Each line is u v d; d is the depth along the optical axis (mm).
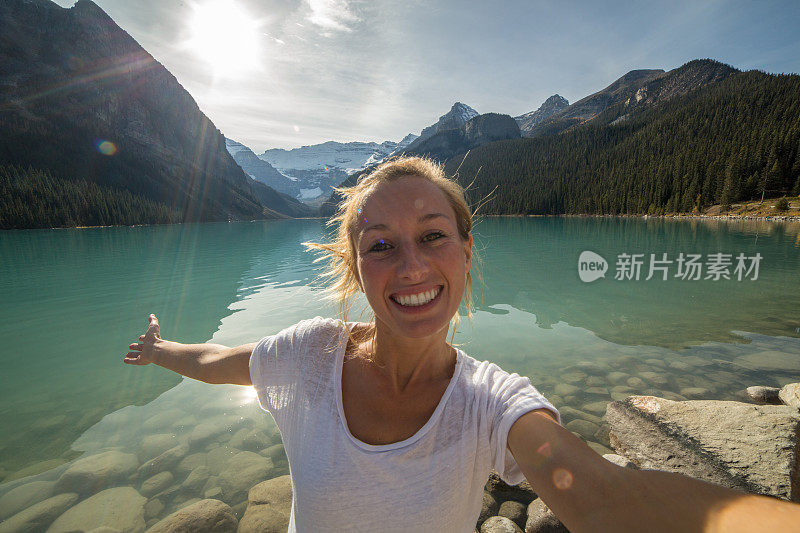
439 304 832
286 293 10078
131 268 15898
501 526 2416
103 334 6930
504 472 816
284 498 2605
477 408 827
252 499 2617
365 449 795
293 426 896
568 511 645
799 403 3797
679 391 4363
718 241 25141
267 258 18797
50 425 3727
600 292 9883
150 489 2795
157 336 1428
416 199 835
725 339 6137
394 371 859
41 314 8539
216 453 3203
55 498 2703
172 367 1274
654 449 3227
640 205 89250
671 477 624
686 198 78062
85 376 4953
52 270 15633
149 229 62094
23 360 5645
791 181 71000
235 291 10625
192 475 2930
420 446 790
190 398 4207
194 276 13516
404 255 810
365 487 782
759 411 3436
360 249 869
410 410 838
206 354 1224
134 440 3420
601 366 5039
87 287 11727
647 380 4621
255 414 3822
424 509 768
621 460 3074
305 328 1012
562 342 6008
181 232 50438
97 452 3248
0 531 2432
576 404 4074
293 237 36094
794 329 6613
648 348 5727
